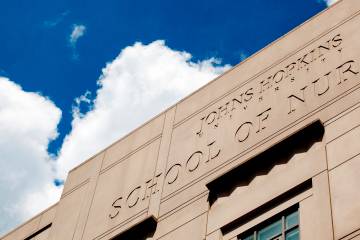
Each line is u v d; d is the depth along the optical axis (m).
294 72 19.17
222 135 19.44
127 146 22.75
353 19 19.12
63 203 22.78
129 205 20.14
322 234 14.06
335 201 14.56
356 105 16.55
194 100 21.86
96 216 20.88
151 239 18.05
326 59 18.62
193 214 17.70
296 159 16.42
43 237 23.17
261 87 19.78
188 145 20.20
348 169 15.09
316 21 20.17
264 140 17.97
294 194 15.72
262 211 16.11
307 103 17.83
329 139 16.14
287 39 20.53
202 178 18.61
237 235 16.14
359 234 13.54
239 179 17.33
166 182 19.64
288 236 15.05
